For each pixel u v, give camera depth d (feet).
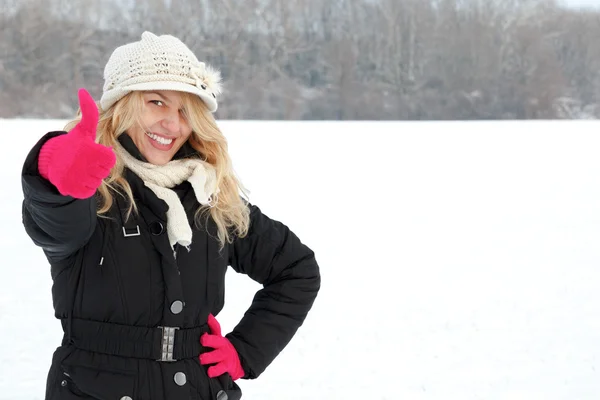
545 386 16.37
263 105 242.37
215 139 7.82
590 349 18.76
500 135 107.04
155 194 7.22
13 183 48.70
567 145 91.20
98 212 6.95
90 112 5.91
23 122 105.40
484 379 16.79
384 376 16.94
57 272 7.07
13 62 215.31
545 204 46.93
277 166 65.51
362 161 72.08
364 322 21.12
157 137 7.56
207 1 251.80
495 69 262.67
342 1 266.57
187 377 7.17
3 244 30.63
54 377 7.02
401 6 264.72
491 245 33.42
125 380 6.89
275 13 256.32
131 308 6.98
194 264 7.43
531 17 273.54
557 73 263.70
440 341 19.48
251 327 8.21
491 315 21.90
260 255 8.33
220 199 7.88
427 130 118.01
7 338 18.60
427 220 40.42
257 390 16.06
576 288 25.20
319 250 31.78
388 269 28.19
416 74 263.29
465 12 270.05
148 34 7.55
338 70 254.88
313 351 18.60
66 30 222.69
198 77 7.61
